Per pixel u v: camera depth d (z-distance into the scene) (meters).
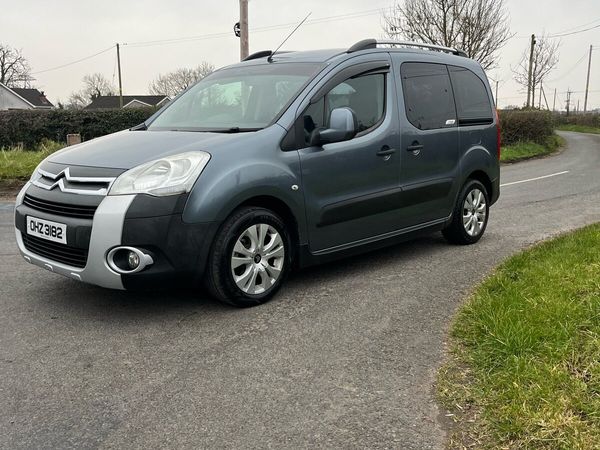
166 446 2.74
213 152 4.21
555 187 11.95
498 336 3.55
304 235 4.75
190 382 3.34
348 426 2.89
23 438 2.80
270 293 4.59
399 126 5.48
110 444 2.75
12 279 5.21
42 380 3.36
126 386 3.29
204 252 4.14
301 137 4.68
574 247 5.55
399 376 3.39
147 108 23.00
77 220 4.02
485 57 28.31
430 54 6.19
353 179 5.05
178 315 4.35
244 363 3.57
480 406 2.98
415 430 2.84
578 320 3.69
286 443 2.75
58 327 4.12
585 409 2.78
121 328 4.11
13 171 12.30
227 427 2.89
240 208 4.36
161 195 3.95
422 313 4.39
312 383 3.32
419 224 5.88
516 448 2.61
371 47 5.52
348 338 3.94
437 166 5.95
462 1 27.70
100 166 4.14
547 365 3.18
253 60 5.81
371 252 6.30
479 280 5.20
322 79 4.93
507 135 24.72
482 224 6.76
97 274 3.97
